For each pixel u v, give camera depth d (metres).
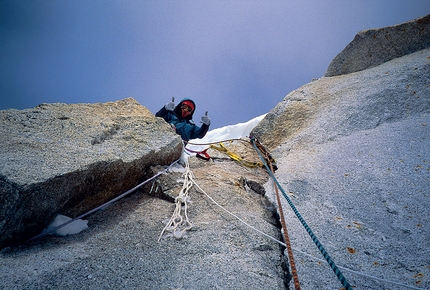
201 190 3.29
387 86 5.34
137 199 3.24
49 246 2.34
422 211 2.80
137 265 2.16
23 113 3.22
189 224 2.69
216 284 1.99
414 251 2.37
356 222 2.88
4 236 2.19
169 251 2.37
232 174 4.00
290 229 2.90
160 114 5.51
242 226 2.75
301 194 3.56
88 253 2.26
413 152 3.77
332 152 4.49
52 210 2.45
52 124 3.21
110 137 3.43
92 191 2.79
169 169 3.66
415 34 6.40
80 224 2.68
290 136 5.74
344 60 7.26
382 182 3.40
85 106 3.93
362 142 4.43
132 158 3.11
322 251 1.82
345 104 5.57
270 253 2.46
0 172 2.20
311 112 6.01
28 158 2.49
